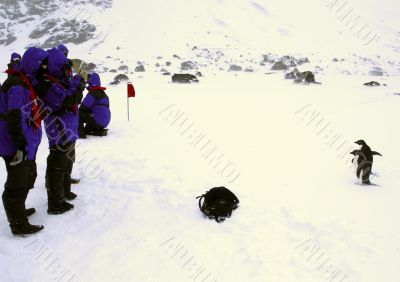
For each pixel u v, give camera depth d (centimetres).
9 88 427
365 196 616
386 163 831
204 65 4131
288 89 2422
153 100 1694
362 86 2720
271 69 3997
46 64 474
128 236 480
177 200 578
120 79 2756
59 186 529
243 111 1478
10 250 446
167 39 5103
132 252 444
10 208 464
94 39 5062
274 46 5259
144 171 698
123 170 702
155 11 6025
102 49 4741
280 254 435
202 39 5228
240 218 519
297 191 627
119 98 1739
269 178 691
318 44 5441
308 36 5728
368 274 399
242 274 399
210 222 512
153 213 541
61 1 6325
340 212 545
